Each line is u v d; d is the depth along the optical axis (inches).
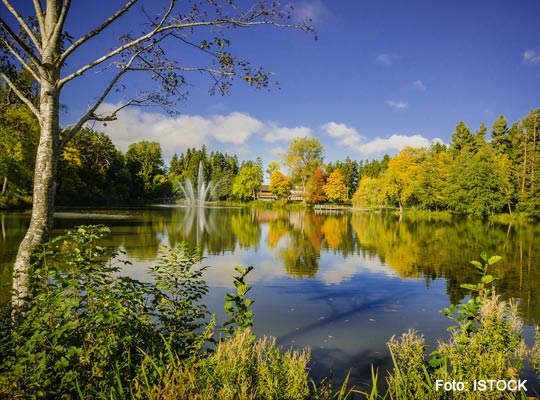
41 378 105.9
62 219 1011.3
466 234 962.7
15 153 1131.3
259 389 105.6
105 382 109.5
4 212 1098.1
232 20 185.6
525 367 189.2
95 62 175.6
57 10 178.9
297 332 265.7
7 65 204.7
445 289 393.1
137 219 1146.7
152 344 140.0
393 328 275.9
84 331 124.6
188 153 3929.6
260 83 205.8
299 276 447.2
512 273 475.2
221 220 1328.7
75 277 140.3
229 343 120.3
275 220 1438.2
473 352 113.0
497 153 2036.2
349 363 215.9
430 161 1947.6
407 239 837.2
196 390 98.1
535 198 1585.9
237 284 145.3
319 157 2385.6
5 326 121.7
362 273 469.7
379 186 2102.6
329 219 1556.3
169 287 173.0
